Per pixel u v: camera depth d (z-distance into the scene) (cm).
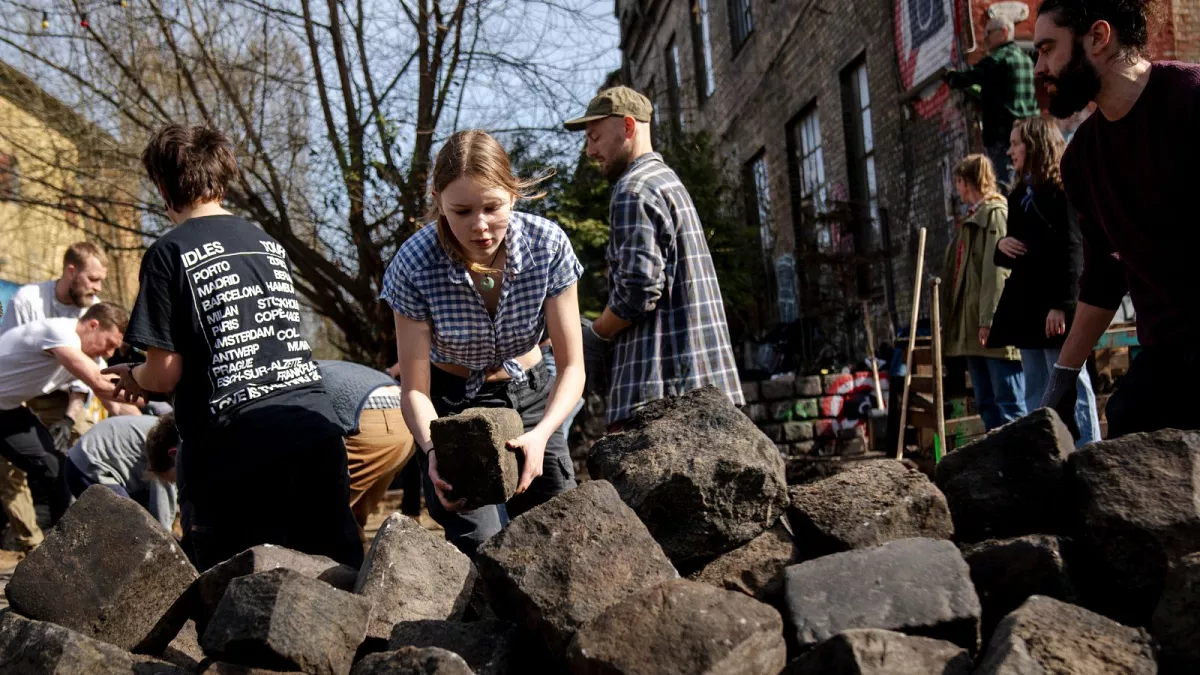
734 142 1636
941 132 924
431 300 304
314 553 350
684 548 263
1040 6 294
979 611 219
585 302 1009
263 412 330
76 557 273
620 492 267
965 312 577
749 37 1498
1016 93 743
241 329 332
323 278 1097
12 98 1052
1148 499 238
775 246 1439
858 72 1152
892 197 1055
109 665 244
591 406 935
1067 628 205
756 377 1035
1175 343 300
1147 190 289
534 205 1023
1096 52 282
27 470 629
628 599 221
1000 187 748
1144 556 235
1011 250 496
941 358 609
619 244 388
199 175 339
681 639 209
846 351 1141
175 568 277
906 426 662
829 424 877
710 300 399
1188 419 304
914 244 1002
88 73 1041
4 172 1083
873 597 223
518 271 302
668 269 393
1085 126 306
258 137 1025
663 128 1236
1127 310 689
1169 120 277
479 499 277
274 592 236
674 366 390
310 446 336
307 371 350
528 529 247
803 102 1306
